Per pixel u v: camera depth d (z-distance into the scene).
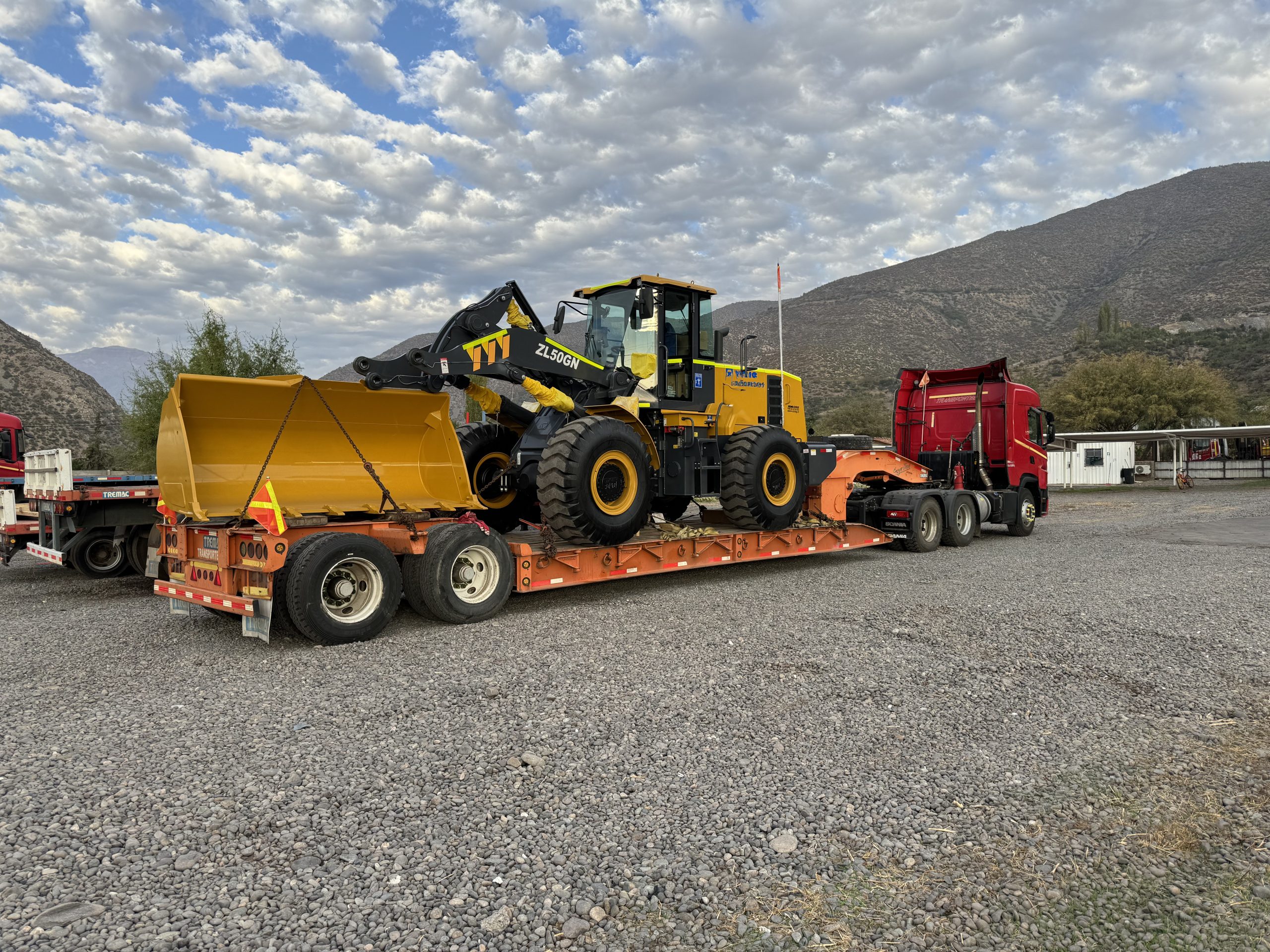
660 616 7.21
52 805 3.32
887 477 12.98
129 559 10.14
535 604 7.87
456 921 2.53
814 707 4.65
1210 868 2.91
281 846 3.00
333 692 4.93
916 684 5.09
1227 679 5.24
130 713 4.54
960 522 12.86
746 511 9.38
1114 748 4.05
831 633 6.50
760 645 6.09
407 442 7.73
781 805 3.38
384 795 3.45
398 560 7.13
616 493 8.09
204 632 6.75
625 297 9.03
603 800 3.42
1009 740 4.16
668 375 9.25
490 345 7.57
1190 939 2.48
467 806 3.35
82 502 9.52
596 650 5.96
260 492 6.07
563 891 2.71
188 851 2.96
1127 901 2.70
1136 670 5.44
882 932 2.52
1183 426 41.56
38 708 4.65
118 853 2.94
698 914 2.60
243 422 6.80
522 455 8.53
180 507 6.59
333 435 7.28
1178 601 7.76
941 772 3.74
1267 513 18.98
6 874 2.78
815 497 11.36
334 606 6.29
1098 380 44.66
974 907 2.65
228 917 2.54
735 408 10.02
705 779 3.64
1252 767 3.81
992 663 5.59
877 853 3.00
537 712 4.54
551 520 7.70
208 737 4.14
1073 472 34.03
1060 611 7.31
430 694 4.88
